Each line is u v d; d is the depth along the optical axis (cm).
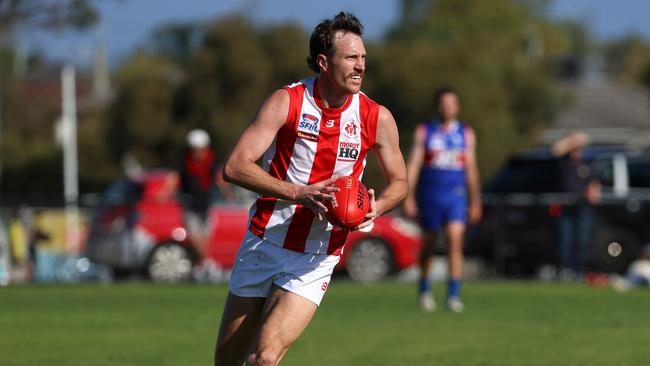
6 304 4675
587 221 6556
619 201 6688
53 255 6719
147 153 14262
